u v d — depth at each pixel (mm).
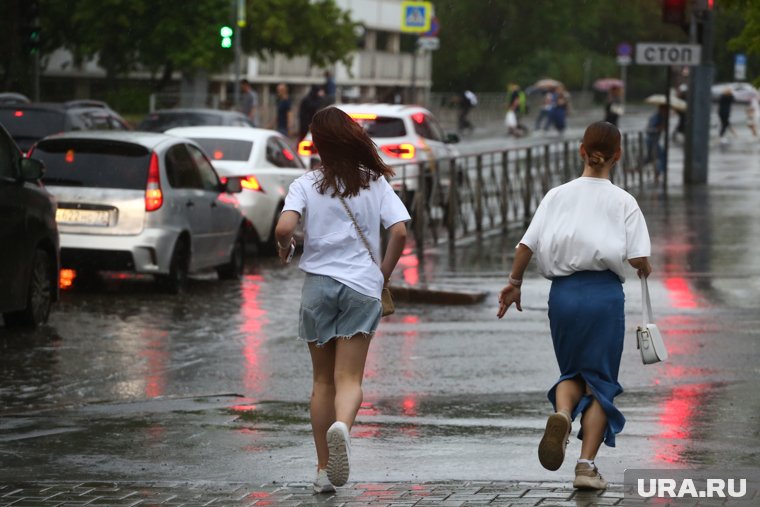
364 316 17547
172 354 30547
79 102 64938
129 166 39594
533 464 19438
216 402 25094
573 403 17656
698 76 81250
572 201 17766
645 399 24703
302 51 136250
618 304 17641
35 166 32281
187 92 130125
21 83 99375
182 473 19203
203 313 36844
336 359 17641
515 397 25422
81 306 37594
